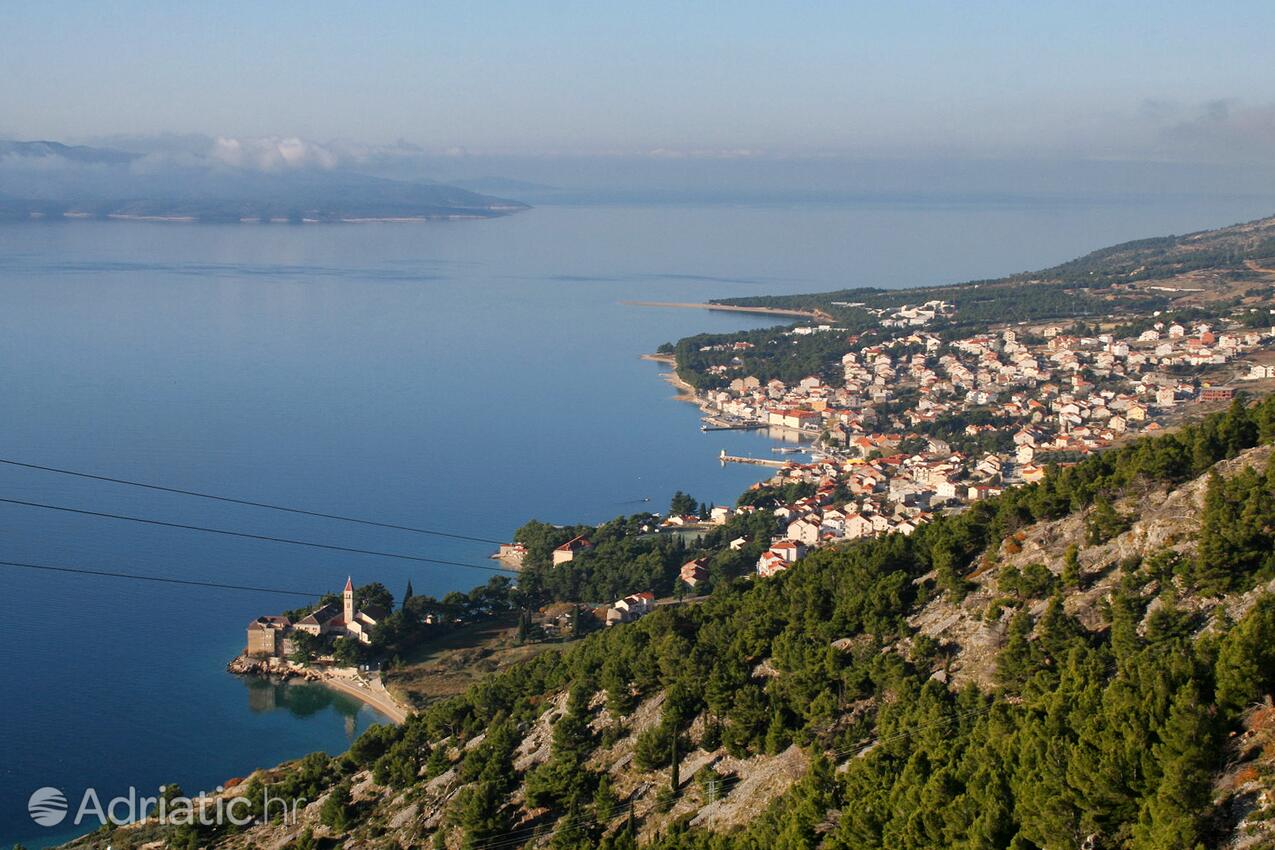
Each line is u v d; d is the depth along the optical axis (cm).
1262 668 8906
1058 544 14738
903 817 9675
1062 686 10531
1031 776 9275
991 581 14600
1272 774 8356
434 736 16975
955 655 13325
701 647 15250
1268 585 11644
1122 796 8638
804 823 10638
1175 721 8725
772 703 13438
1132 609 12331
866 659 13725
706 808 12500
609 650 16700
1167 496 14450
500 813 13475
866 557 16538
